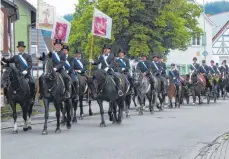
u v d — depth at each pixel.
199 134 16.69
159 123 20.05
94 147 13.76
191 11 49.69
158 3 41.38
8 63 17.12
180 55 63.94
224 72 39.47
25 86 16.92
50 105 29.61
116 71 21.11
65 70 18.80
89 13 44.16
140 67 25.23
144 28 41.03
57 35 25.31
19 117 22.05
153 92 24.91
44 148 13.55
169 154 12.79
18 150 13.21
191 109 28.00
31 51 47.81
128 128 18.28
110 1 40.59
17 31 43.16
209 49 69.31
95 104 32.06
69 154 12.61
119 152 12.99
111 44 41.31
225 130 17.81
